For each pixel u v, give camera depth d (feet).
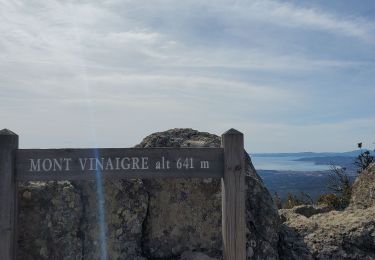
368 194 23.70
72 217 18.33
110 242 18.74
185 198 19.93
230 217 16.60
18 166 15.97
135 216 19.29
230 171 16.63
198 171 16.66
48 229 17.97
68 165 16.16
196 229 19.75
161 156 16.53
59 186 18.48
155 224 19.74
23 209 17.94
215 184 20.06
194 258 18.94
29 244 17.81
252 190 20.62
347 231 20.08
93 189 19.04
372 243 19.52
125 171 16.39
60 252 17.85
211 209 19.89
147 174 16.46
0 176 15.69
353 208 24.00
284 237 20.79
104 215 18.90
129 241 19.03
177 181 20.04
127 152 16.40
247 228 19.76
